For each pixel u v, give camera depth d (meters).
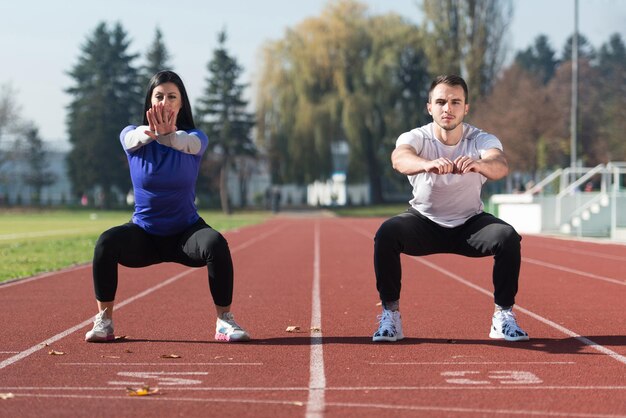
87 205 78.69
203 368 5.59
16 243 22.11
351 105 54.62
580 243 23.84
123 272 13.76
